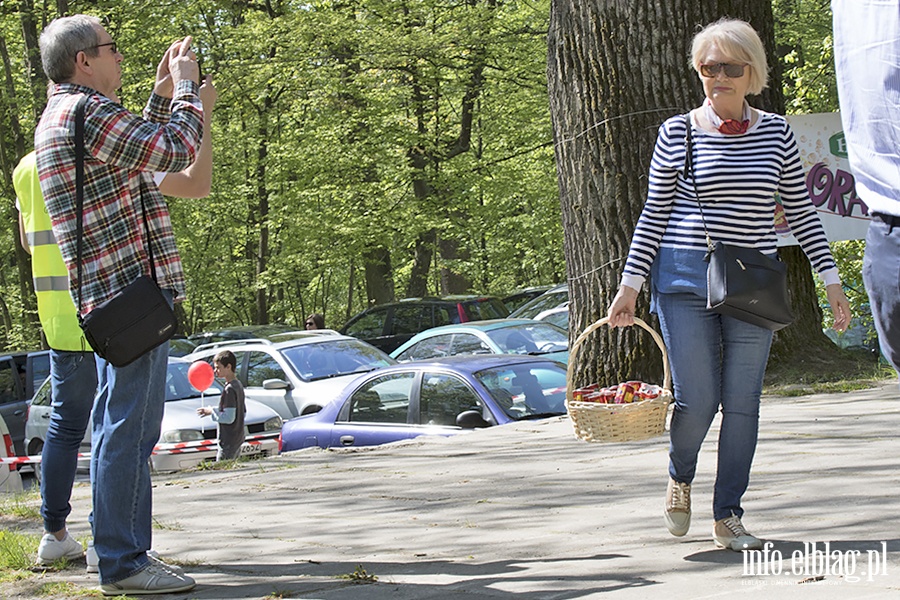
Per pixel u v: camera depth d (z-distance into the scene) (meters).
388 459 9.13
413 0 28.92
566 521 5.88
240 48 28.95
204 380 13.02
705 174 4.65
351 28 28.08
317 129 30.73
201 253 41.25
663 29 11.12
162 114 4.94
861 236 12.19
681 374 4.75
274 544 5.85
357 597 4.36
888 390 9.94
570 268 11.56
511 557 5.09
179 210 37.25
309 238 31.61
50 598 4.72
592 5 11.29
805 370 11.27
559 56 11.55
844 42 3.10
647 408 5.01
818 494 5.88
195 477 9.08
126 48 28.30
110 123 4.48
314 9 29.17
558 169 11.70
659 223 4.79
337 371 17.56
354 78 29.72
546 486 7.06
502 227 37.81
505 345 17.17
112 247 4.59
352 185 30.97
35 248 5.21
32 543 5.84
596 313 11.31
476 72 30.53
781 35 26.30
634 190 11.19
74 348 5.17
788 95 18.80
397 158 31.20
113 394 4.64
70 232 4.59
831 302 4.77
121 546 4.68
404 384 11.84
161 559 5.45
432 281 42.38
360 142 30.55
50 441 5.33
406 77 30.16
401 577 4.76
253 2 31.89
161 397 4.75
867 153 3.05
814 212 4.79
